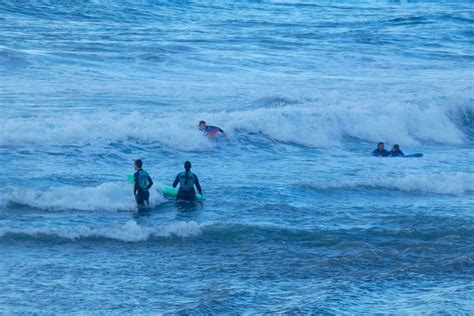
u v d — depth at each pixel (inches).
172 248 1956.2
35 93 4734.3
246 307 1494.8
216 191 2613.2
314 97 4773.6
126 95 4854.8
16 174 2684.5
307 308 1482.5
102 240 1993.1
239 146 3538.4
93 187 2502.5
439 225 2240.4
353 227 2202.3
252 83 5895.7
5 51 6323.8
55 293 1573.6
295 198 2576.3
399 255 1918.1
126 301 1536.7
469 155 3747.5
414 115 4409.5
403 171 3164.4
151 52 7544.3
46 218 2196.1
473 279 1727.4
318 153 3627.0
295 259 1877.5
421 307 1514.5
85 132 3240.7
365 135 4111.7
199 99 4803.2
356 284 1654.8
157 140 3326.8
